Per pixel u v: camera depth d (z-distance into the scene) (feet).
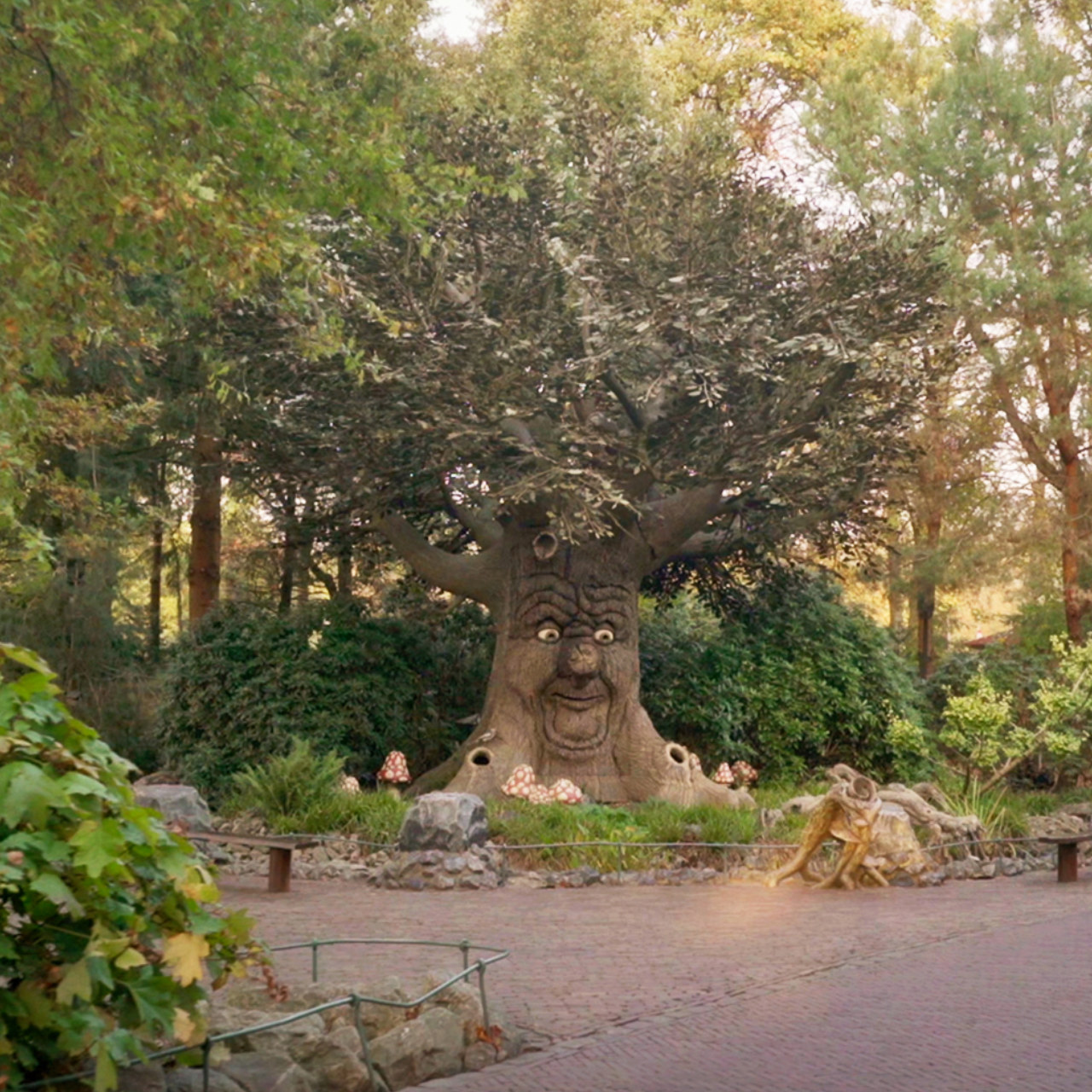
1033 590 104.22
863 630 93.71
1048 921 40.27
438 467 71.51
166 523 88.79
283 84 44.42
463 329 67.67
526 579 75.46
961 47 99.19
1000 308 94.94
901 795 60.18
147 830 16.02
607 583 75.25
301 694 79.05
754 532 78.79
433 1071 21.77
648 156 76.07
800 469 69.62
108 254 44.52
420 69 72.02
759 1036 24.79
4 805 14.99
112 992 16.19
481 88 89.71
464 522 81.30
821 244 72.90
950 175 96.63
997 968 31.76
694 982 29.99
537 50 94.63
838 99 101.60
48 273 37.52
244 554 115.85
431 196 57.31
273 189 44.06
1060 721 79.20
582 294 71.36
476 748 73.61
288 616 83.92
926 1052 23.49
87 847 15.14
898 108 101.91
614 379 71.56
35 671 16.44
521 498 66.85
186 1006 16.84
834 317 69.00
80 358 73.92
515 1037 23.84
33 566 74.43
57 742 16.21
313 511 83.30
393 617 89.66
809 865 53.72
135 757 88.99
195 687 79.97
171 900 16.57
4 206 36.52
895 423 73.67
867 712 90.07
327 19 54.90
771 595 88.12
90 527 77.41
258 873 54.39
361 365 47.24
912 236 90.58
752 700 88.33
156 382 85.66
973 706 75.61
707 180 73.10
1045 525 98.99
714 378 66.18
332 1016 22.98
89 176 38.78
